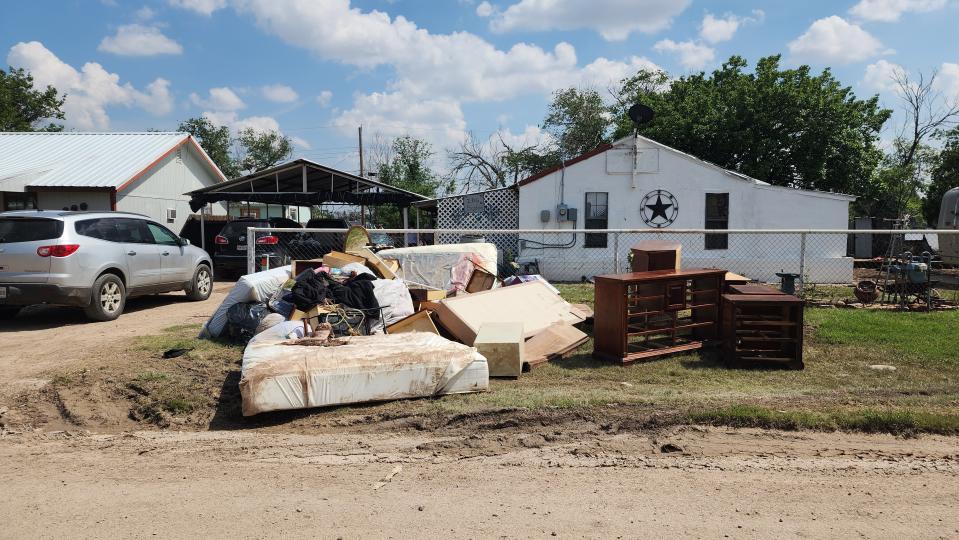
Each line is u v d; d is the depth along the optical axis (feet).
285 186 67.62
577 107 113.60
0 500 12.00
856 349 23.93
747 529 10.55
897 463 13.48
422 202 56.85
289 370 16.78
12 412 17.42
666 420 15.79
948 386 19.03
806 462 13.57
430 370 17.78
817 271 48.75
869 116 77.92
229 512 11.37
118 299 31.19
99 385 19.04
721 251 50.37
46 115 139.13
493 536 10.34
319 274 25.26
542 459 13.96
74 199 60.95
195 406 17.43
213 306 36.04
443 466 13.65
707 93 81.71
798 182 76.95
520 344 20.71
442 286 31.09
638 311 25.29
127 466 13.79
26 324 29.78
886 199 90.48
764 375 20.81
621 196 51.03
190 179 77.92
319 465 13.76
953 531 10.49
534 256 51.39
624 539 10.20
